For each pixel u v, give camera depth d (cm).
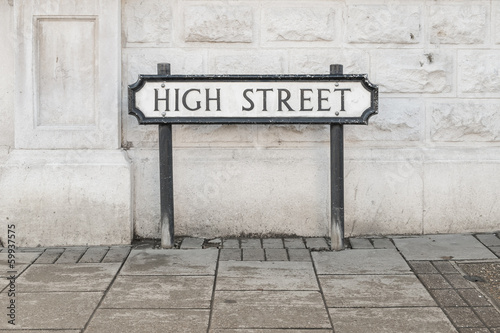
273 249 555
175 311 415
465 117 592
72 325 393
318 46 587
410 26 586
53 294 446
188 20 579
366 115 531
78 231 569
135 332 383
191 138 588
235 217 589
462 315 409
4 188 564
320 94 532
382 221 591
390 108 590
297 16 582
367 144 591
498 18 592
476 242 568
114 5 563
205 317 405
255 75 532
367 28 585
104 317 405
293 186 588
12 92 580
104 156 570
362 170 587
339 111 533
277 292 450
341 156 545
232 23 581
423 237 585
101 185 566
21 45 562
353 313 412
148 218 588
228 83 534
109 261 525
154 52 583
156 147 587
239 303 429
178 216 589
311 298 438
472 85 593
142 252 548
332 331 385
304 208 589
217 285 464
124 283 469
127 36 580
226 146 590
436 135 593
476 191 591
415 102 591
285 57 585
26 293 448
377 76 588
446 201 591
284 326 392
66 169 564
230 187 588
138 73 582
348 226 590
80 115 571
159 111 535
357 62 587
